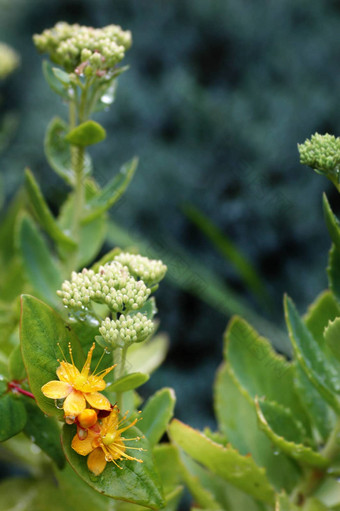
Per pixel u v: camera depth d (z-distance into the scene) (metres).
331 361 0.73
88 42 0.73
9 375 0.68
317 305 0.75
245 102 1.77
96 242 0.83
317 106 1.74
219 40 1.97
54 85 0.74
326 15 1.94
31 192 0.75
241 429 0.78
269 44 1.94
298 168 1.61
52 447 0.69
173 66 1.98
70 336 0.66
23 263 0.82
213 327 1.62
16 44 2.01
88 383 0.64
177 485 0.76
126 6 2.03
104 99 0.75
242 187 1.58
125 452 0.65
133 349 0.81
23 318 0.65
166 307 1.62
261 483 0.73
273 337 1.08
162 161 1.70
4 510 0.76
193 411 1.54
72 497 0.74
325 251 1.63
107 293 0.66
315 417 0.74
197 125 1.75
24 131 1.83
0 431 0.67
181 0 2.00
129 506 0.72
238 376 0.76
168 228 1.66
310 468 0.73
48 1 2.04
